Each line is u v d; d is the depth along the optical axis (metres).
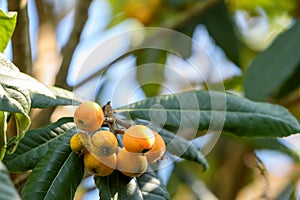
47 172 1.39
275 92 2.04
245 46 2.39
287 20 2.46
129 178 1.42
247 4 2.42
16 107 1.27
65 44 1.81
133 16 2.28
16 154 1.43
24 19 1.64
